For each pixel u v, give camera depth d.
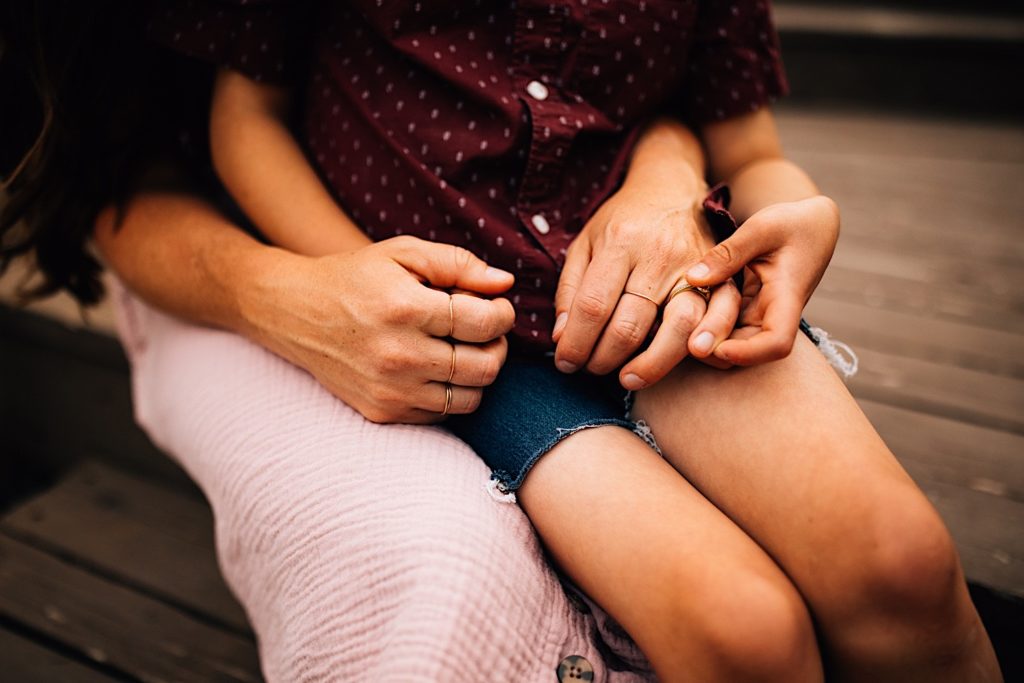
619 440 0.63
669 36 0.73
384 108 0.72
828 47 2.26
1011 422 1.01
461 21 0.70
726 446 0.61
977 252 1.43
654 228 0.64
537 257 0.69
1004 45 2.10
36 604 1.03
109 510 1.20
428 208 0.71
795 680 0.51
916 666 0.54
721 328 0.59
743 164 0.85
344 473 0.63
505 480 0.63
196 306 0.78
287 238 0.75
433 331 0.61
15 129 0.83
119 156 0.84
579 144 0.73
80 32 0.76
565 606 0.60
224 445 0.70
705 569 0.52
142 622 1.00
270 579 0.66
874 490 0.54
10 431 1.54
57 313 1.37
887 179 1.77
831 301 1.30
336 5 0.73
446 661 0.52
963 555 0.81
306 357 0.67
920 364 1.13
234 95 0.77
